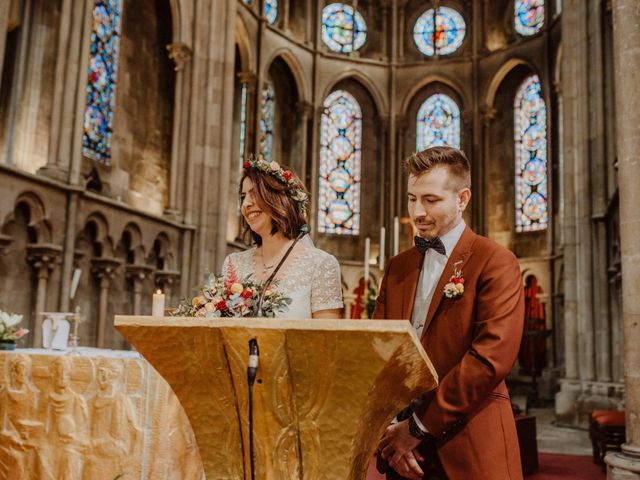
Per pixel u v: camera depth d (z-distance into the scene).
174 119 14.40
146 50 14.57
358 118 22.66
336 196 22.09
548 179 19.11
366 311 10.47
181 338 1.58
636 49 5.38
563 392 11.93
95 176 11.57
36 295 9.82
